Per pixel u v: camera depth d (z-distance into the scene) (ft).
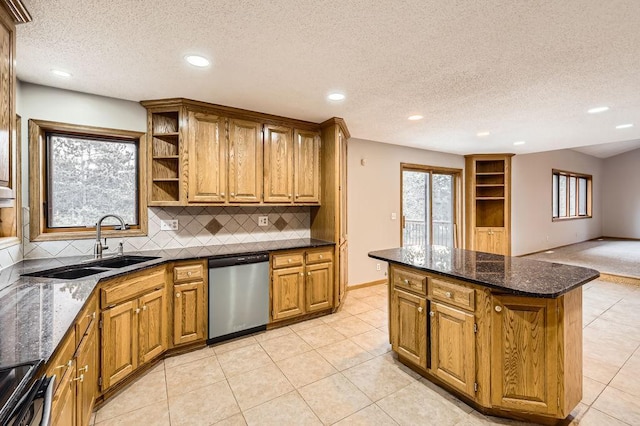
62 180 8.54
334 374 7.48
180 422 5.85
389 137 14.29
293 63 6.89
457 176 18.98
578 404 6.29
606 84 8.09
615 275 15.61
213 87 8.23
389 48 6.26
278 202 10.89
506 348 5.64
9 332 3.59
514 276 5.92
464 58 6.68
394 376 7.39
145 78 7.63
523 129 12.75
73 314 4.17
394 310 7.94
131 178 9.46
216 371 7.62
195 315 8.63
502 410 5.90
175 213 9.93
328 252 11.21
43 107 7.98
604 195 31.35
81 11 4.99
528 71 7.32
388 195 15.62
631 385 6.96
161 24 5.39
